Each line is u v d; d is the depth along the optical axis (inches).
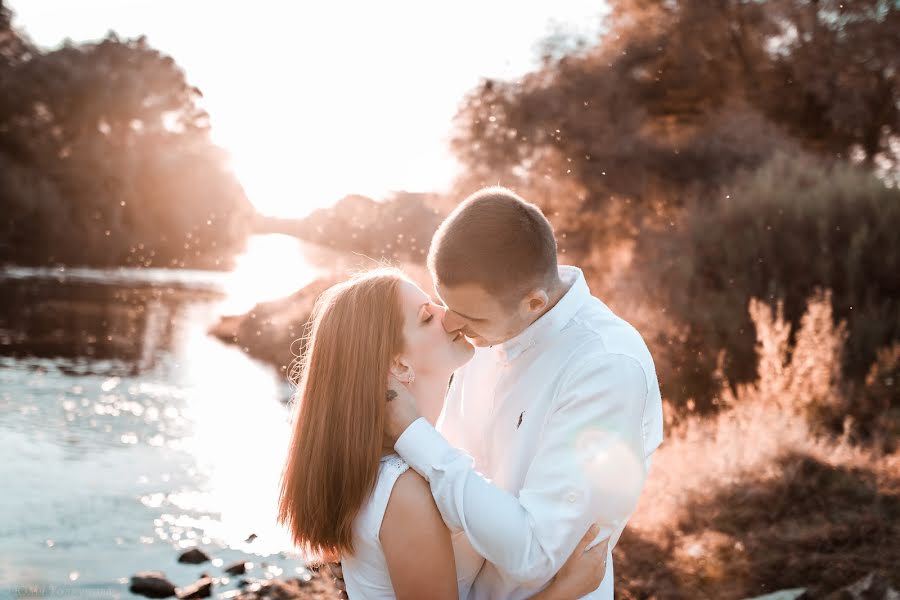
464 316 80.7
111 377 577.9
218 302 1211.9
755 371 318.0
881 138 676.7
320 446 77.0
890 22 647.1
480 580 83.0
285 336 722.8
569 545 74.3
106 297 1174.3
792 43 679.1
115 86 1915.6
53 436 399.2
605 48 679.7
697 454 235.1
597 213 596.1
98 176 1863.9
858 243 357.4
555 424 77.8
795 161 478.6
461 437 96.6
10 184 1688.0
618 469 76.2
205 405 496.7
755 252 379.6
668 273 416.2
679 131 630.5
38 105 1841.8
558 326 82.4
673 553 179.3
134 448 384.2
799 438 223.8
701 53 658.2
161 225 2004.2
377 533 74.7
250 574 235.8
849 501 191.5
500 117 626.2
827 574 161.6
